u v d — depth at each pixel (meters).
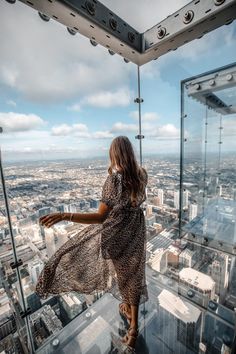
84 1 1.09
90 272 1.33
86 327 1.60
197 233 2.46
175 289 1.95
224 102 2.26
